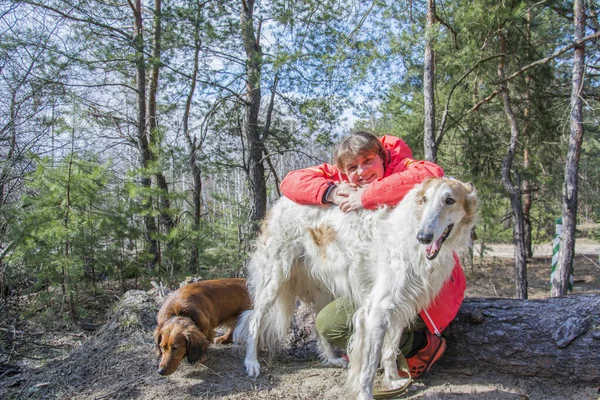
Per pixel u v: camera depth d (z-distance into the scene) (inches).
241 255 405.4
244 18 517.7
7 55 390.9
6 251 277.6
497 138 561.6
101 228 316.8
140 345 165.0
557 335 134.9
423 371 136.9
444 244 114.5
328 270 136.3
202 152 490.3
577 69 395.5
